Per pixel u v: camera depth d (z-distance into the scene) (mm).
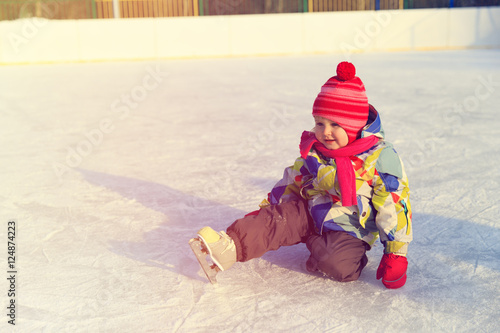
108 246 2443
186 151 4387
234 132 5160
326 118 1883
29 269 2207
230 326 1735
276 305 1857
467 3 18031
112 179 3592
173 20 15953
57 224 2744
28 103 7555
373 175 1913
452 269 2117
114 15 17016
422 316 1771
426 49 17094
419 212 2791
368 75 10234
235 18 16219
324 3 17703
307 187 2104
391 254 1950
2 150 4602
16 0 17047
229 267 1954
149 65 13891
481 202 2928
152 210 2938
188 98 7633
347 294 1926
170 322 1771
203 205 3002
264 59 15031
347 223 1993
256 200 3070
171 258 2289
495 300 1866
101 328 1746
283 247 2357
